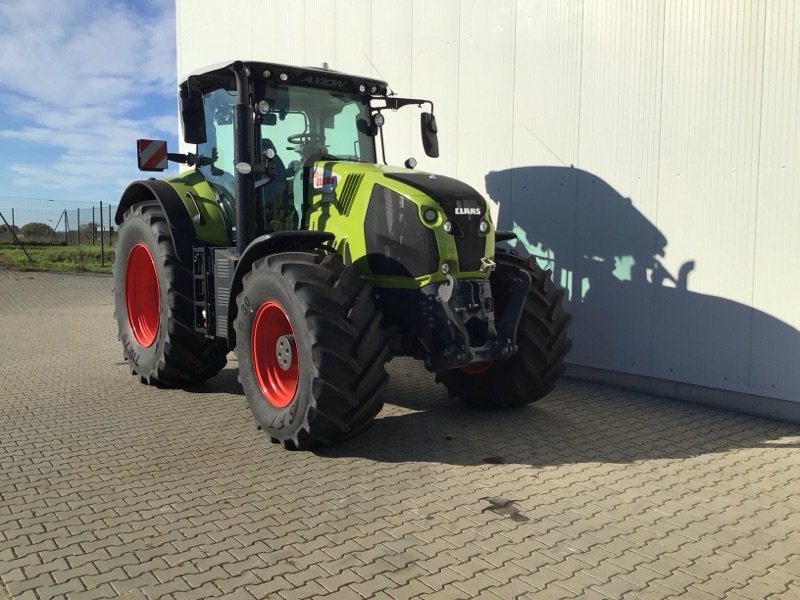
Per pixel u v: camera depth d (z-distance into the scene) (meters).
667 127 5.65
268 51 9.39
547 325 5.19
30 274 16.83
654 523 3.45
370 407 4.32
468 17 7.01
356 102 5.70
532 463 4.27
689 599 2.76
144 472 4.09
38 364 7.21
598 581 2.89
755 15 5.11
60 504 3.62
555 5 6.31
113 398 5.79
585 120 6.17
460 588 2.82
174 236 5.61
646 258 5.86
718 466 4.25
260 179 5.15
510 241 6.84
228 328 5.02
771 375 5.22
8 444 4.59
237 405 5.59
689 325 5.64
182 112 5.15
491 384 5.27
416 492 3.81
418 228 4.58
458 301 4.65
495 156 6.89
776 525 3.44
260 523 3.40
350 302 4.30
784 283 5.11
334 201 5.01
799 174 4.98
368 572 2.94
